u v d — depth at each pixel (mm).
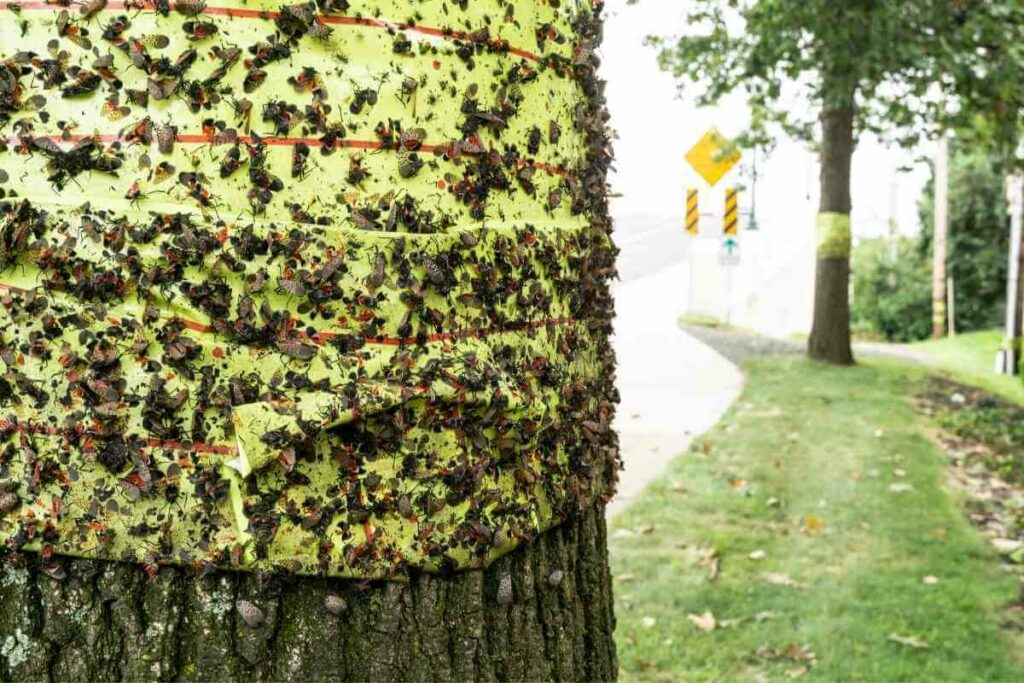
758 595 5398
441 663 1614
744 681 4430
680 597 5324
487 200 1656
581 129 1982
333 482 1495
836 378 12180
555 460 1848
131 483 1462
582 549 2049
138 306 1438
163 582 1497
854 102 12008
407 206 1541
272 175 1460
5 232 1436
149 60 1436
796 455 8406
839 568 5848
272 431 1422
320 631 1532
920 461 8367
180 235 1425
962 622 5070
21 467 1494
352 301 1484
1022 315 14367
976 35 10648
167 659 1498
